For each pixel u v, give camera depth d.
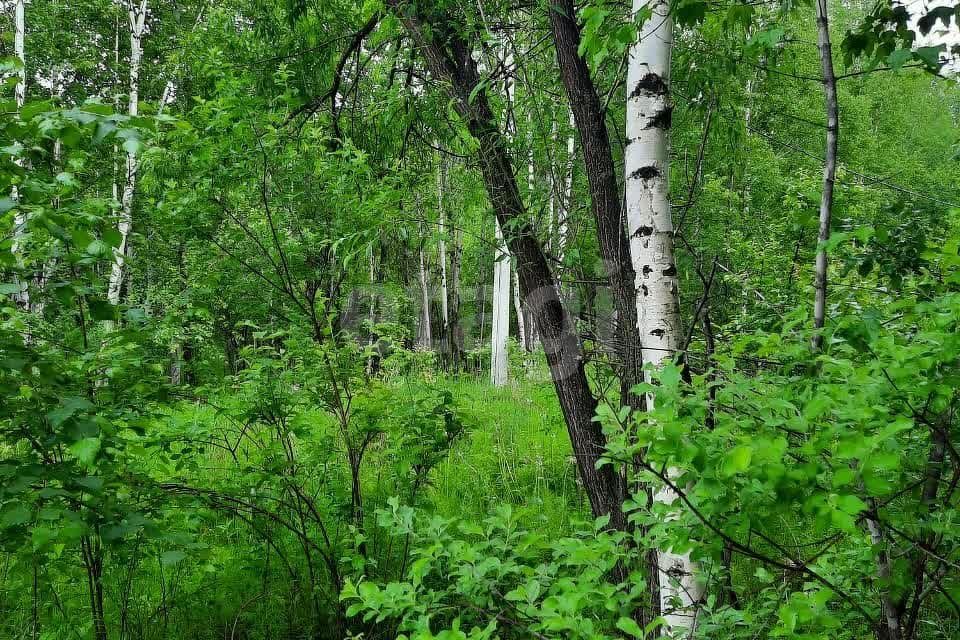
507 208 3.57
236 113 3.53
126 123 1.68
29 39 12.30
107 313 2.10
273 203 3.73
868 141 14.63
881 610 1.94
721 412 1.75
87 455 1.85
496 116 3.74
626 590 2.49
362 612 3.41
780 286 3.77
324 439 3.80
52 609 3.23
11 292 1.92
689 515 1.71
